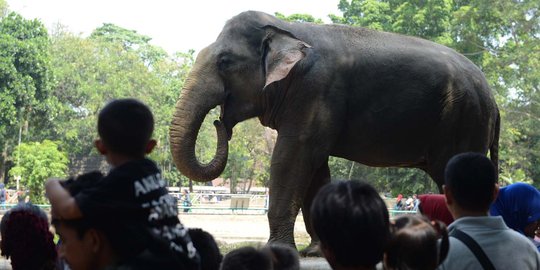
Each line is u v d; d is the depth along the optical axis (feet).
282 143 25.67
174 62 207.82
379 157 26.66
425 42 27.71
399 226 11.87
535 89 105.91
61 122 162.09
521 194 17.76
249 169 185.78
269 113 26.45
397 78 26.07
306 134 25.38
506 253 13.00
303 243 42.11
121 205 11.12
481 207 13.52
